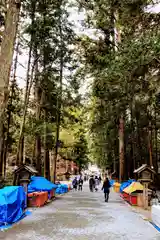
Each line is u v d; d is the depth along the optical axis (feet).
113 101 78.23
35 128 79.66
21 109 85.71
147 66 49.88
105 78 53.98
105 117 110.01
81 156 178.60
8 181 69.46
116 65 47.73
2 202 34.99
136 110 92.79
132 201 58.44
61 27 85.15
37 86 90.48
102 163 181.47
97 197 80.74
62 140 119.65
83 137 156.76
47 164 97.71
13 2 40.42
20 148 68.28
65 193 96.58
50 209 51.29
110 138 135.03
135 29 52.13
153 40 41.47
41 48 79.66
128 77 51.52
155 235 30.01
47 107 94.89
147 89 60.59
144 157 126.11
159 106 79.05
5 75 38.01
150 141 114.83
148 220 39.63
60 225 35.17
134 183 61.36
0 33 48.57
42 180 65.41
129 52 44.55
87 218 41.16
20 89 83.10
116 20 64.28
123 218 41.52
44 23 73.31
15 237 28.17
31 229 32.40
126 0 51.44
